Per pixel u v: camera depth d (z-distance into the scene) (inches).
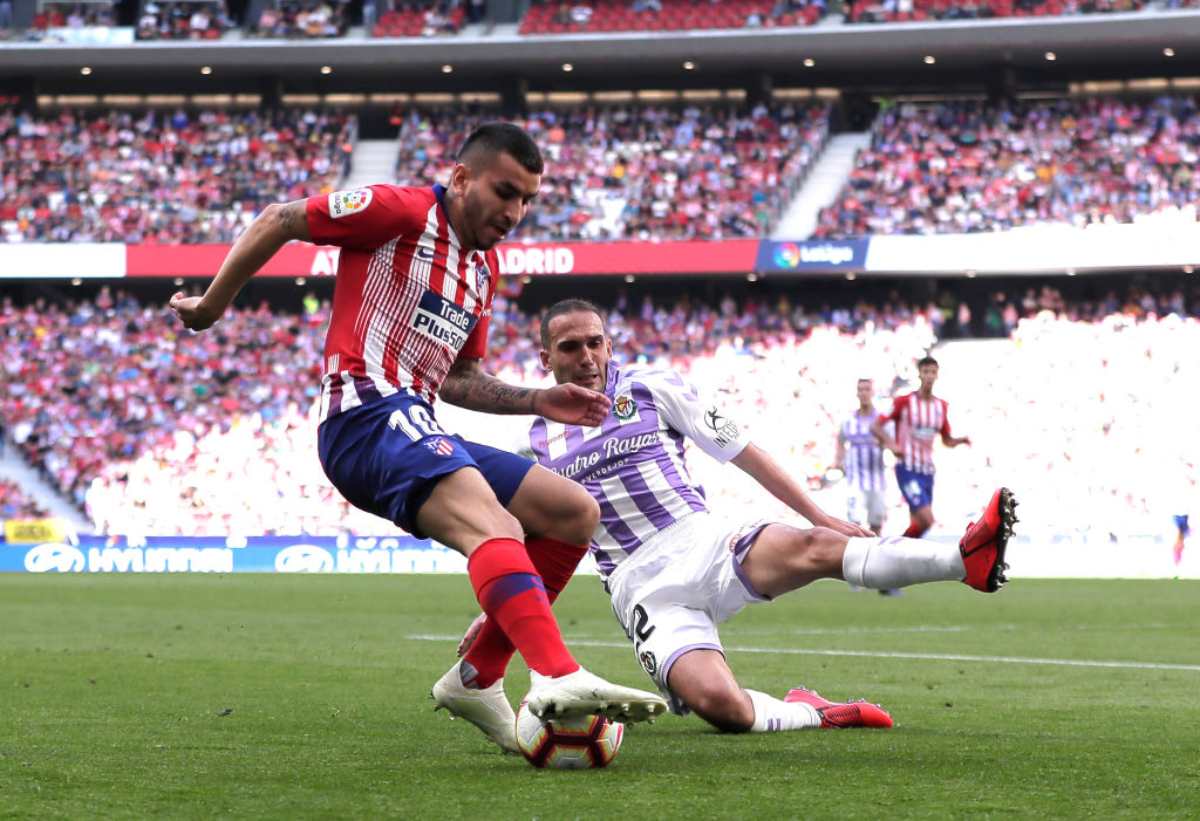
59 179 3248.0
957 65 3240.7
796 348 2938.0
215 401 2938.0
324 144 3356.3
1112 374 2770.7
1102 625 1066.1
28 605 1395.2
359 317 351.9
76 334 3034.0
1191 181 2977.4
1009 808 286.2
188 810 284.7
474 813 279.1
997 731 439.8
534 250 2883.9
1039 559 2317.9
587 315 468.8
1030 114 3198.8
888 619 1153.4
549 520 366.3
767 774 335.9
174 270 2967.5
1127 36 2979.8
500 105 3499.0
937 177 3063.5
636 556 466.3
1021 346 2851.9
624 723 325.1
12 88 3442.4
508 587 330.0
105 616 1211.2
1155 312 2928.2
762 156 3203.7
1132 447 2659.9
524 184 354.9
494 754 381.4
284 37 3299.7
